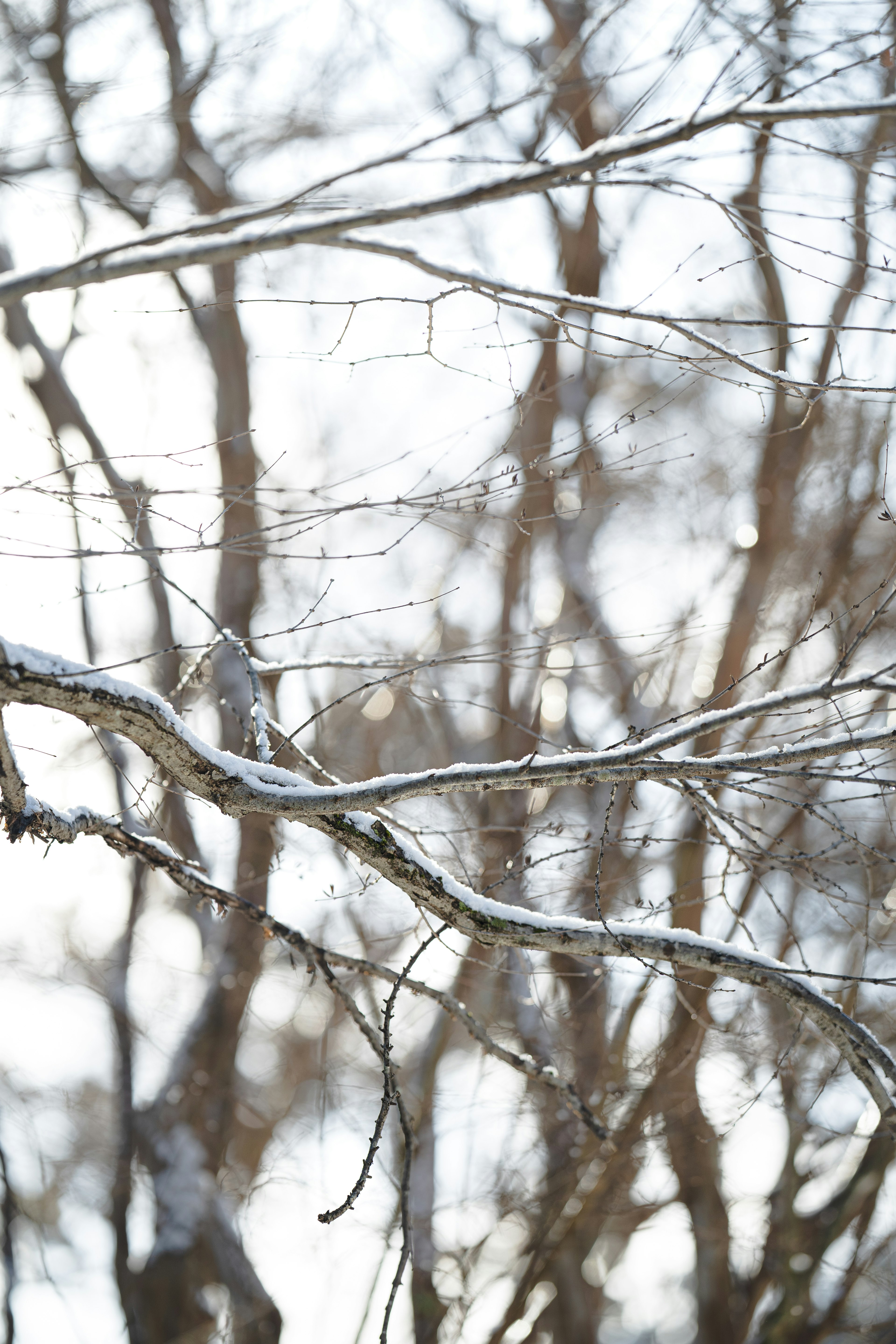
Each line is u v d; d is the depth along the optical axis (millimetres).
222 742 8273
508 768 3084
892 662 2822
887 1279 9141
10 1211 9914
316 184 2742
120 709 3033
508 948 4559
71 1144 11227
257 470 10102
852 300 5363
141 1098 10633
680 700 9641
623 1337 13453
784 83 3242
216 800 3268
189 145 9562
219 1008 9633
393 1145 9453
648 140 2658
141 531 3945
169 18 7816
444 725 10211
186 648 3057
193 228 2742
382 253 3061
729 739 6758
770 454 10078
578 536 11383
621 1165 8305
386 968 4309
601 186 3031
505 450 3768
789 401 9891
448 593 3555
